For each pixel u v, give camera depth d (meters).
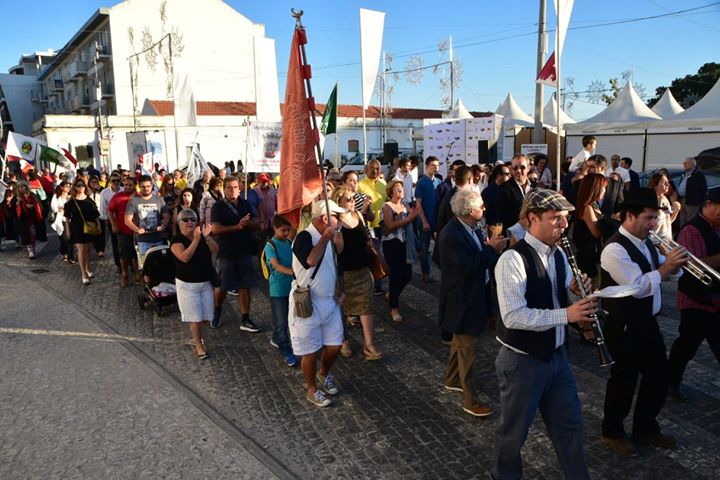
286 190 4.75
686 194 11.40
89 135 36.28
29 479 3.79
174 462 3.96
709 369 5.25
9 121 64.25
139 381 5.40
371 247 5.72
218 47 46.28
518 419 3.08
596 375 5.20
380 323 7.00
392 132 46.16
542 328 2.92
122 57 42.50
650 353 3.75
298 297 4.52
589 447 3.98
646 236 3.65
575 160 9.70
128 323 7.35
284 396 5.05
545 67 9.27
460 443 4.12
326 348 4.86
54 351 6.27
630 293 2.98
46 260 12.05
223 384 5.34
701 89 42.47
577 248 5.75
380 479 3.71
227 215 6.79
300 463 3.94
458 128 17.77
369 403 4.84
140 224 8.60
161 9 43.62
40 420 4.63
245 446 4.15
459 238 4.31
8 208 12.26
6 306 8.21
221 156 37.91
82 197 9.48
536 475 3.69
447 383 5.02
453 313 4.38
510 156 23.81
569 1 8.83
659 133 19.09
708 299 4.20
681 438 4.05
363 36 12.13
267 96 12.40
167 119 36.69
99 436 4.35
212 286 6.07
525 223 3.16
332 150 43.06
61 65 56.00
